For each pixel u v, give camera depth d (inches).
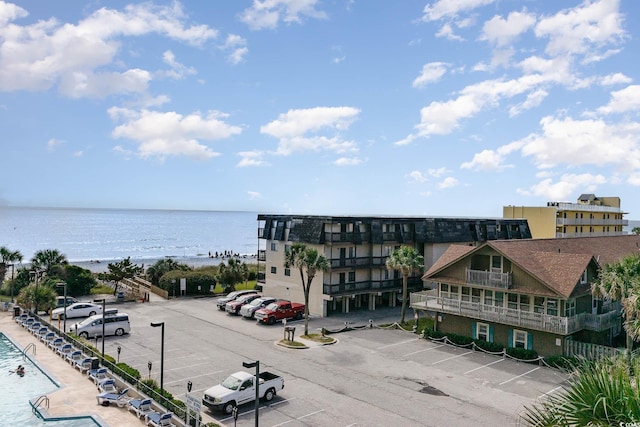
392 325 1844.2
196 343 1557.6
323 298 2025.1
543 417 304.0
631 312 1085.8
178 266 2741.1
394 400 1086.4
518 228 2839.6
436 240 2332.7
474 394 1129.4
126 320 1675.7
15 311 1892.2
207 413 1010.7
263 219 2364.7
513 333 1487.5
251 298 2135.8
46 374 1233.4
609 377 281.1
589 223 3533.5
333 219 2027.6
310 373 1272.1
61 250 5831.7
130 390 1072.2
